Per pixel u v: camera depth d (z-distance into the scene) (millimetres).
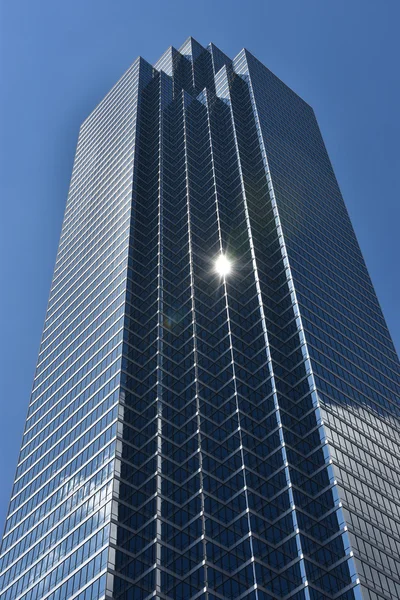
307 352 125625
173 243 151750
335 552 97312
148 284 140625
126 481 104312
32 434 131125
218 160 174250
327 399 119562
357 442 116938
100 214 169000
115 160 180750
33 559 105875
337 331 138500
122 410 113875
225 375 124438
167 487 105438
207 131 184000
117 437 109312
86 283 151750
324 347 130750
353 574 93562
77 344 138375
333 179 194250
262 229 154500
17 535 114062
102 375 123500
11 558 110812
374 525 103562
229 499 105438
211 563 95312
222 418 117750
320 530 100750
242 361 126312
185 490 106188
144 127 187000
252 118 187125
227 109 191500
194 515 102125
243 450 111125
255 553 96812
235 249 150250
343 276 157875
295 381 123000
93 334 135500
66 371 135500
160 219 154125
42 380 141125
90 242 164000
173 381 122438
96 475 106938
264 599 91438
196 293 138625
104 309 137875
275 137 183625
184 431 115312
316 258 154125
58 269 169625
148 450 110125
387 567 98250
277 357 126688
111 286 141125
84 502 105000
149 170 171750
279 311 136750
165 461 108938
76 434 118688
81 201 184000
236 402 118312
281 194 162750
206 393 120750
